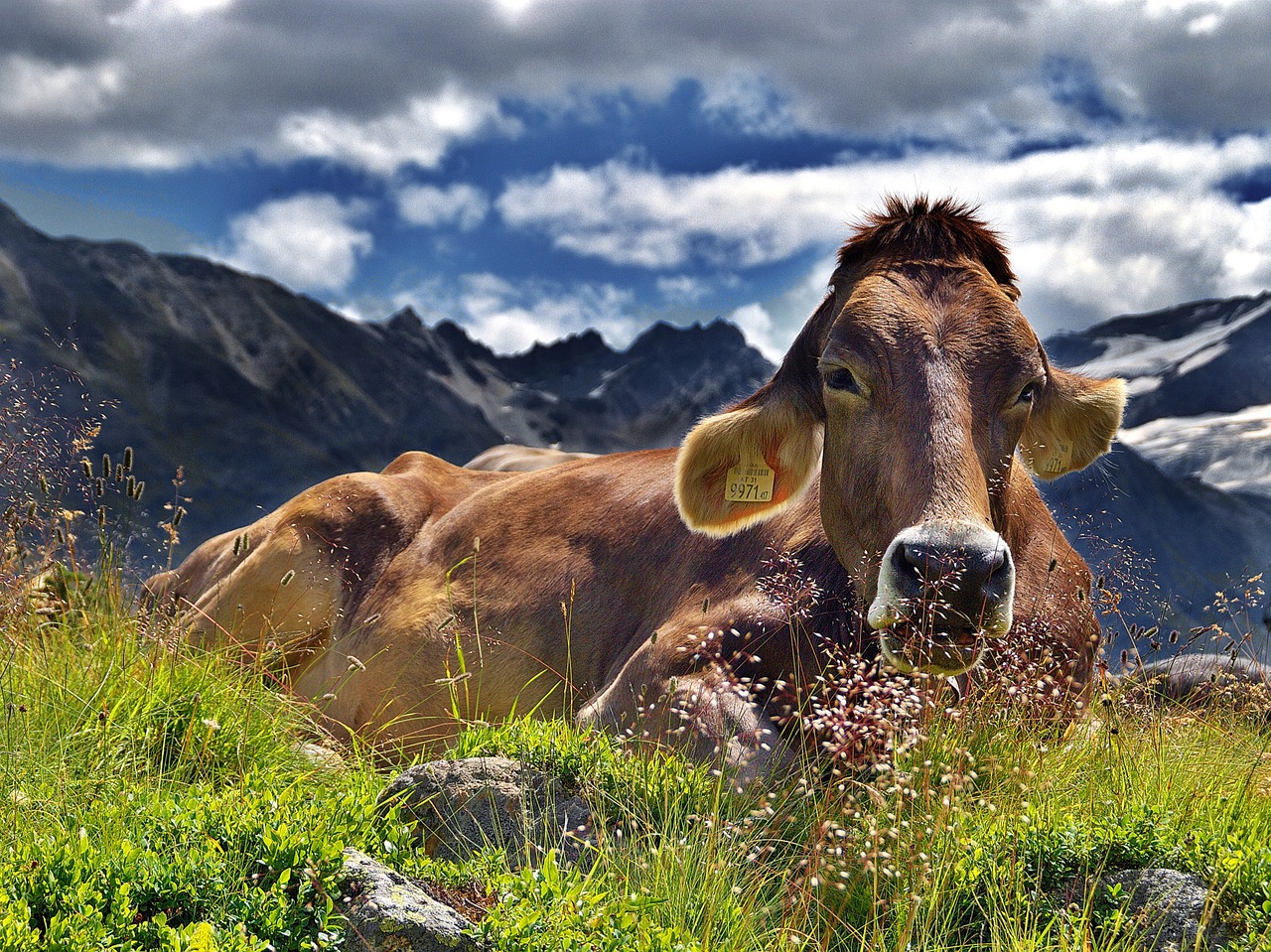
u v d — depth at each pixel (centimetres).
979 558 419
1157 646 561
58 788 434
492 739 479
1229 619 588
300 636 757
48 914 322
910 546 427
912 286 502
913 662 441
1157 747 504
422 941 328
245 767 500
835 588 550
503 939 327
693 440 568
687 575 622
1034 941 368
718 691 517
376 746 676
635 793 440
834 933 394
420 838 423
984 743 478
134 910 320
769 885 413
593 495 711
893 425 473
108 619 609
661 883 384
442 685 673
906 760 448
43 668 535
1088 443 586
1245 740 562
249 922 326
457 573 714
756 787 452
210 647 746
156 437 19275
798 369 558
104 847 362
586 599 661
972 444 462
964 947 384
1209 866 397
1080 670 569
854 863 411
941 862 399
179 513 631
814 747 506
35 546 619
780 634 546
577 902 342
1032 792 458
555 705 646
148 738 493
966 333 484
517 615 673
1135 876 402
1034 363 490
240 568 771
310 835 354
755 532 607
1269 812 465
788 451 566
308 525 772
